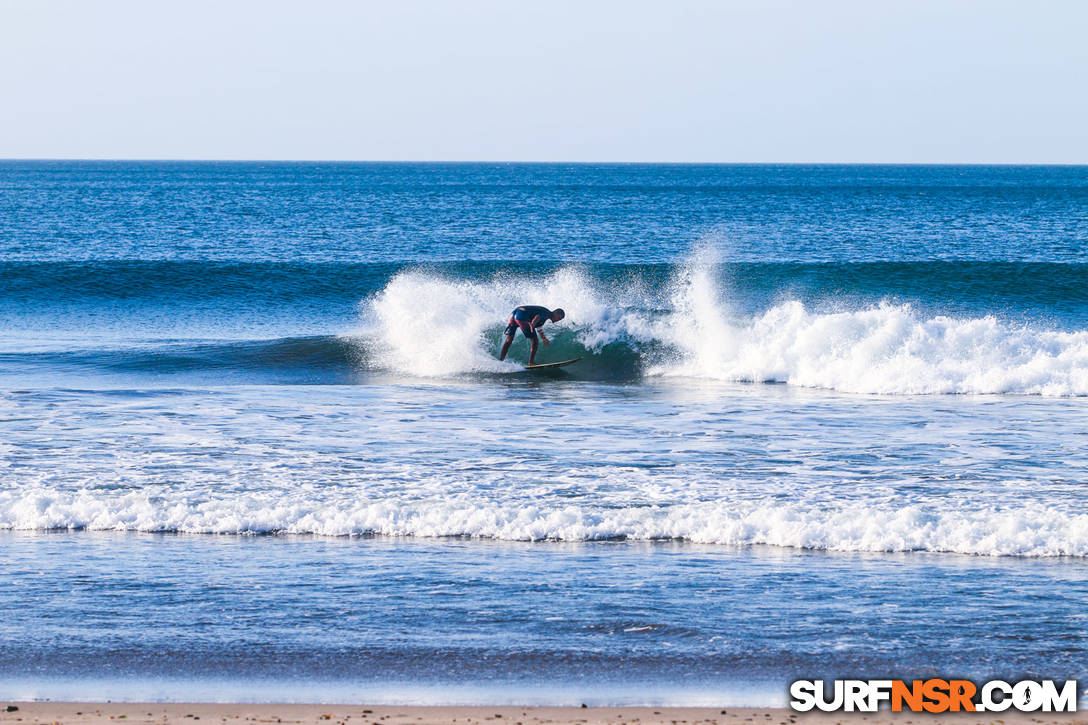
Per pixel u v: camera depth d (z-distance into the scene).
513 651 26.62
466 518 37.41
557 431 53.69
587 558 34.06
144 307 108.50
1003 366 68.69
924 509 38.22
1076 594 30.45
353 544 35.62
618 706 23.56
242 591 30.80
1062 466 45.16
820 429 54.16
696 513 37.75
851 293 114.69
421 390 68.25
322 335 91.19
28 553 34.38
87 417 56.53
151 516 37.91
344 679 24.98
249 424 55.09
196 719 22.59
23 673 25.22
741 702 23.89
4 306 107.62
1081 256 160.38
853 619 28.69
